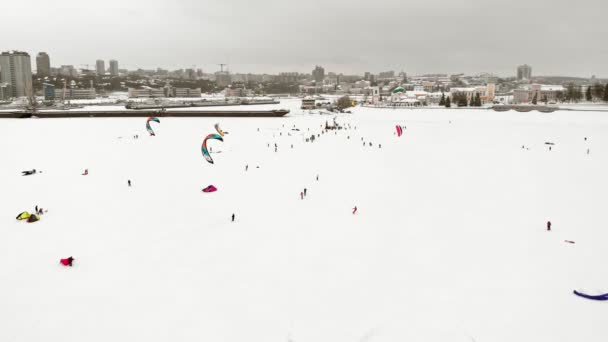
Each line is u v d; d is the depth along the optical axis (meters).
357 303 27.19
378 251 35.25
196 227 41.31
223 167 71.00
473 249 35.53
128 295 28.34
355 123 152.50
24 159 78.56
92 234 39.44
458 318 25.38
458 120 157.38
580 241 37.12
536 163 74.12
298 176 63.88
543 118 150.62
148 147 93.38
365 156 81.94
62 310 26.56
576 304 26.80
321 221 42.94
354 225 41.66
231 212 46.09
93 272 31.66
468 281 29.91
